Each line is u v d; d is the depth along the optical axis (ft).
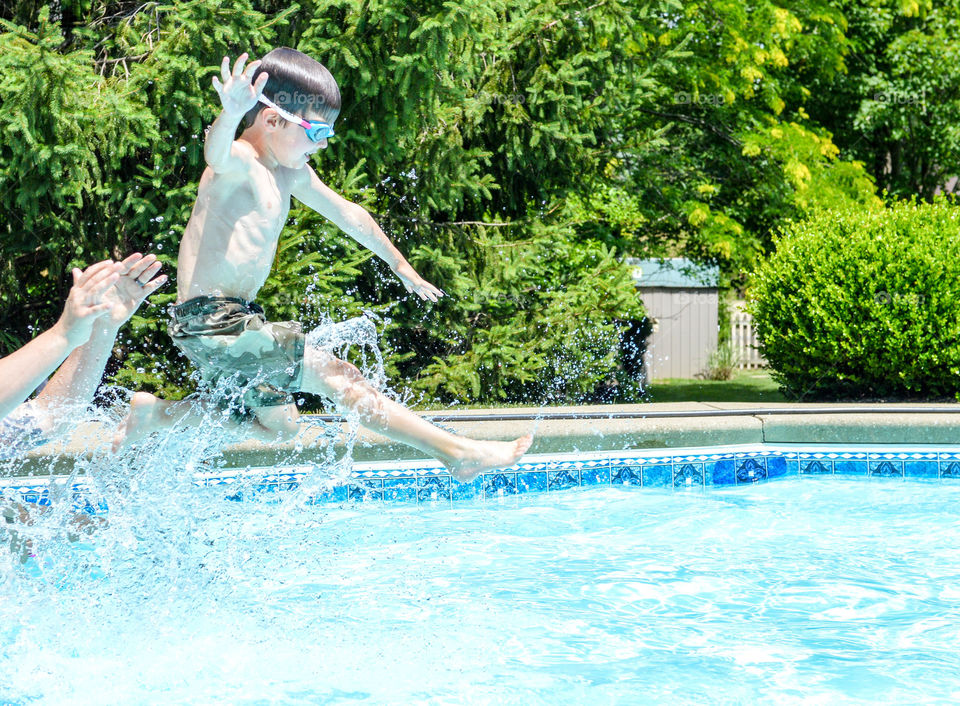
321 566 14.94
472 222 30.45
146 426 12.64
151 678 10.45
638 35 32.53
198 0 23.40
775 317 29.32
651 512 18.84
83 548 13.58
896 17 52.54
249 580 14.05
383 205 29.89
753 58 42.73
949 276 26.63
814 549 15.87
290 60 11.83
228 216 11.42
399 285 29.71
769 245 44.11
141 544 13.52
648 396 35.47
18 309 30.50
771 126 43.78
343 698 9.94
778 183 43.04
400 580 14.21
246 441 19.40
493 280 30.09
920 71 50.85
